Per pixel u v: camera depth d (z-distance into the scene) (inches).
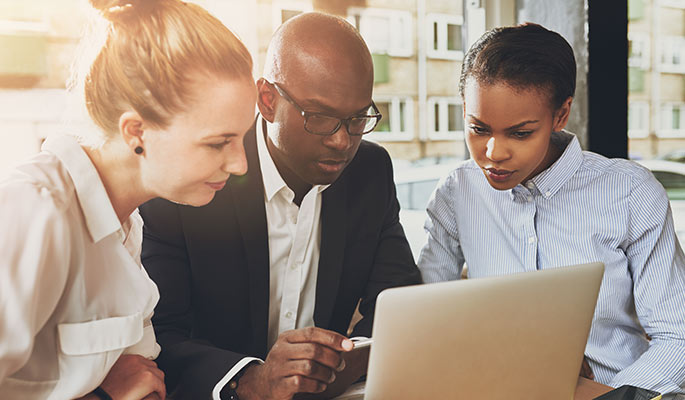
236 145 27.8
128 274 28.5
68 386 26.7
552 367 29.0
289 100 36.9
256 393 33.1
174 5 26.2
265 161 43.9
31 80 68.1
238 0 68.7
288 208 45.3
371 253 48.9
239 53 27.0
